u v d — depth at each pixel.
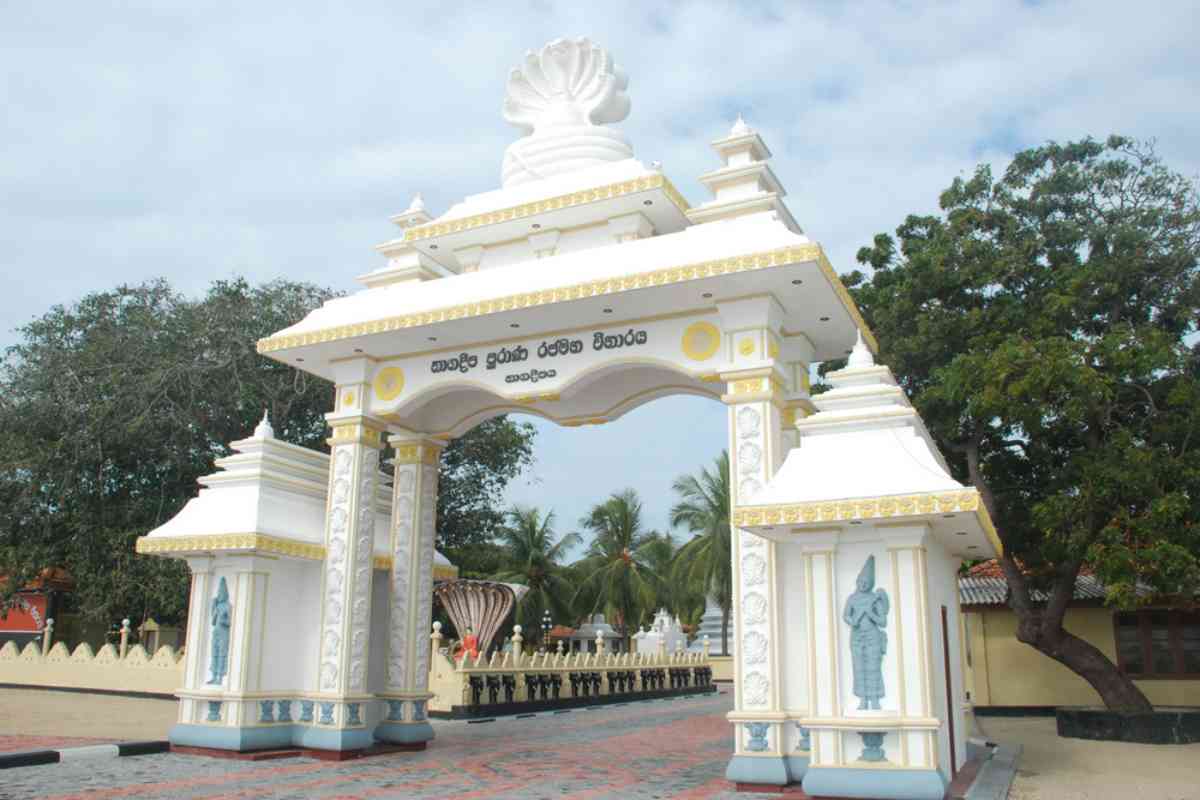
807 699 9.41
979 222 18.83
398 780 10.25
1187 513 14.53
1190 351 17.08
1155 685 19.66
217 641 12.35
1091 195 18.62
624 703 25.47
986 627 21.03
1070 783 10.44
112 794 9.09
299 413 27.67
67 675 24.59
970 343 17.38
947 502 8.29
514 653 21.28
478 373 12.62
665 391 13.43
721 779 10.38
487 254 13.55
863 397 9.59
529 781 10.25
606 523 48.06
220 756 11.85
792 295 10.78
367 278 13.99
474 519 30.56
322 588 12.77
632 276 10.62
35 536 26.41
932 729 8.32
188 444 26.23
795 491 9.02
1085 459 15.29
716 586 40.84
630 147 14.38
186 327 27.47
